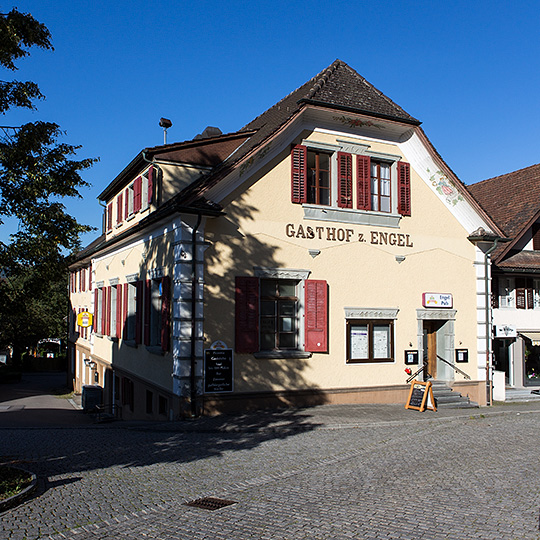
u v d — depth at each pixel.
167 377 15.04
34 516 6.86
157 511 7.09
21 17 9.34
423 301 17.48
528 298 22.28
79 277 34.06
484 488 8.16
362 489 8.09
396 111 17.17
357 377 16.25
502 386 19.55
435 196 18.05
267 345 15.27
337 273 16.17
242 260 14.82
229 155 17.84
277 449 10.88
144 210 18.23
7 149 9.52
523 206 22.92
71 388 35.69
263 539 6.14
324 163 16.55
